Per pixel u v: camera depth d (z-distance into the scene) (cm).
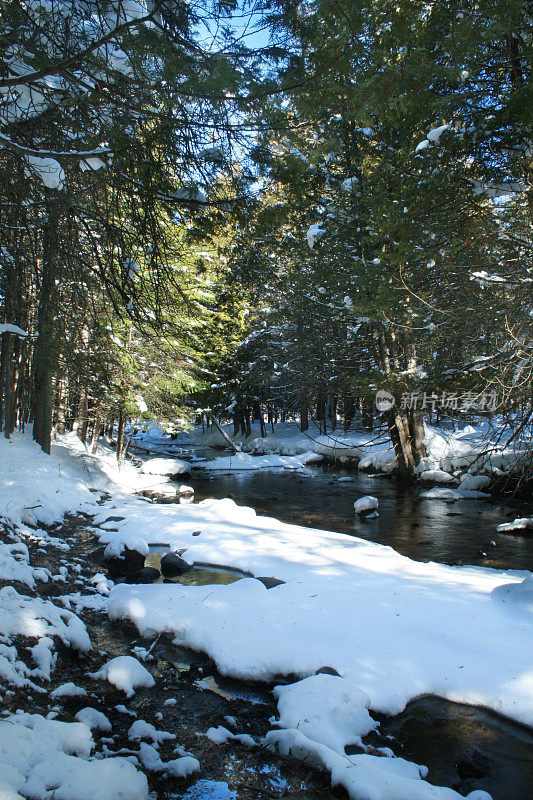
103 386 1758
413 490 1992
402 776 406
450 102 618
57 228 529
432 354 1444
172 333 657
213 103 412
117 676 532
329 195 1530
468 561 1084
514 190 739
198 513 1380
